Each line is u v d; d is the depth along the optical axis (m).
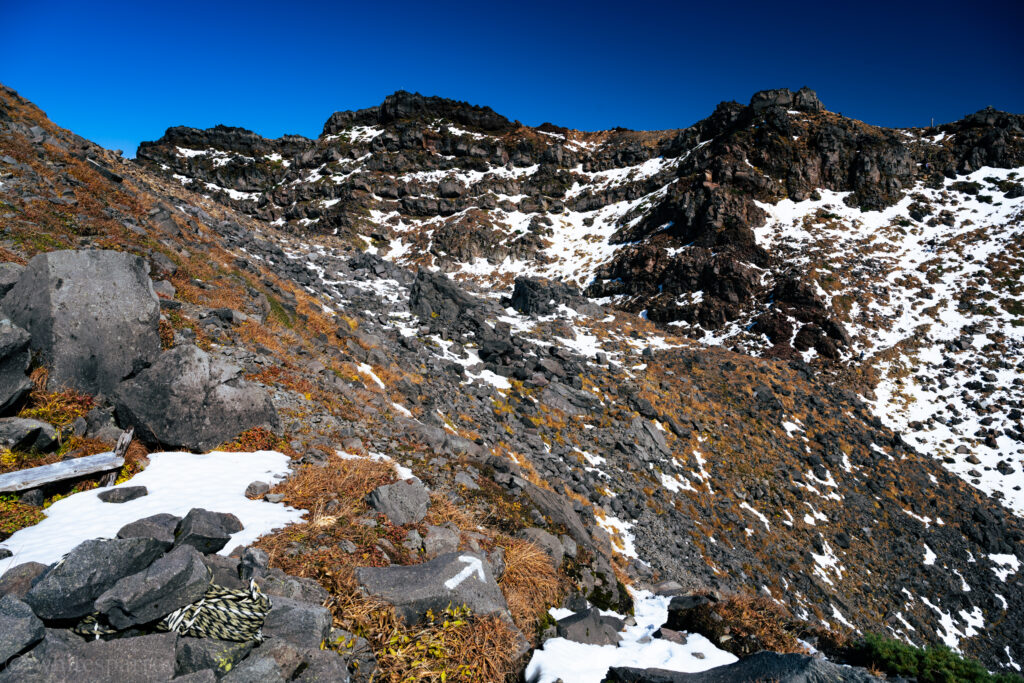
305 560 5.80
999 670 19.14
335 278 35.00
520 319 36.31
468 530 8.71
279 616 4.57
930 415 38.25
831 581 20.44
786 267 56.59
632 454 23.11
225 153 107.00
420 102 111.44
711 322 53.06
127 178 27.00
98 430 8.09
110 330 8.82
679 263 60.31
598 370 29.97
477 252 73.25
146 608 3.95
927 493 28.20
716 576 17.34
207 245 21.28
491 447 17.78
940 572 23.11
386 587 5.77
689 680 5.69
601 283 65.44
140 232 17.48
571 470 19.69
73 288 8.66
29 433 7.04
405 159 95.38
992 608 21.86
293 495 7.46
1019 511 28.64
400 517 7.60
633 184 86.88
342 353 18.34
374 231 76.25
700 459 25.64
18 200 15.04
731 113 87.69
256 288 18.95
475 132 107.81
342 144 103.94
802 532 22.70
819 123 79.38
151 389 8.37
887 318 48.81
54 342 8.25
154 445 8.33
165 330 11.70
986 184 67.88
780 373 38.06
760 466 26.39
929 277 53.38
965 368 42.47
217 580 4.74
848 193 70.19
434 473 10.90
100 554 4.07
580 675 5.98
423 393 19.92
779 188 70.75
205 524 5.27
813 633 9.09
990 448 34.38
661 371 33.00
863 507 25.78
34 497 6.25
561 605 8.63
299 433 10.44
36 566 4.47
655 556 16.67
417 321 30.47
